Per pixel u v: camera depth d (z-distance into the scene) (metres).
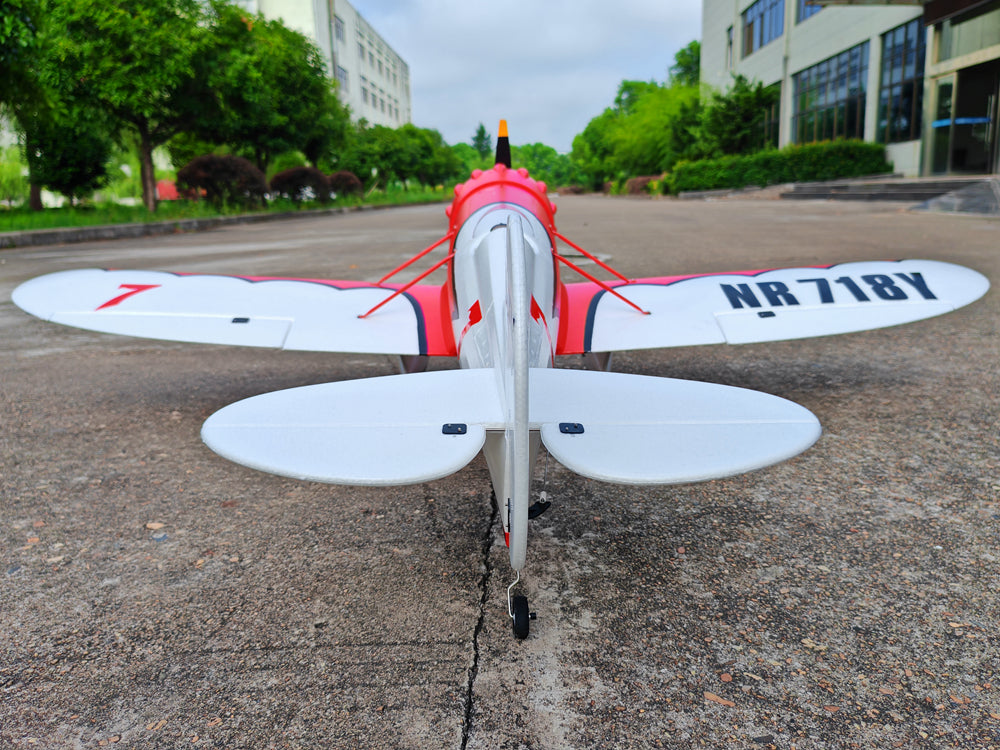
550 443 1.69
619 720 1.64
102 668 1.85
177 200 27.77
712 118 35.94
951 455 3.08
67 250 14.27
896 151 28.30
